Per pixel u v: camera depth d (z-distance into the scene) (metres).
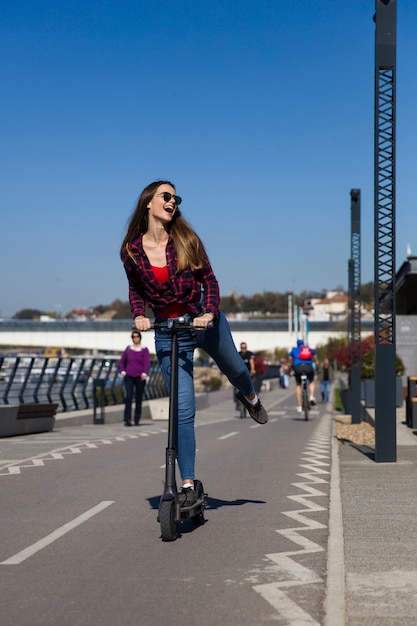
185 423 6.78
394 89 11.89
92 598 4.92
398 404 28.33
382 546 6.16
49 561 5.86
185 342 6.71
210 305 6.55
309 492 9.05
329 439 17.47
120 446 15.24
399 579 5.18
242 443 16.28
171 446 6.49
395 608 4.56
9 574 5.51
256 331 95.50
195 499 6.77
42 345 92.31
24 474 10.84
